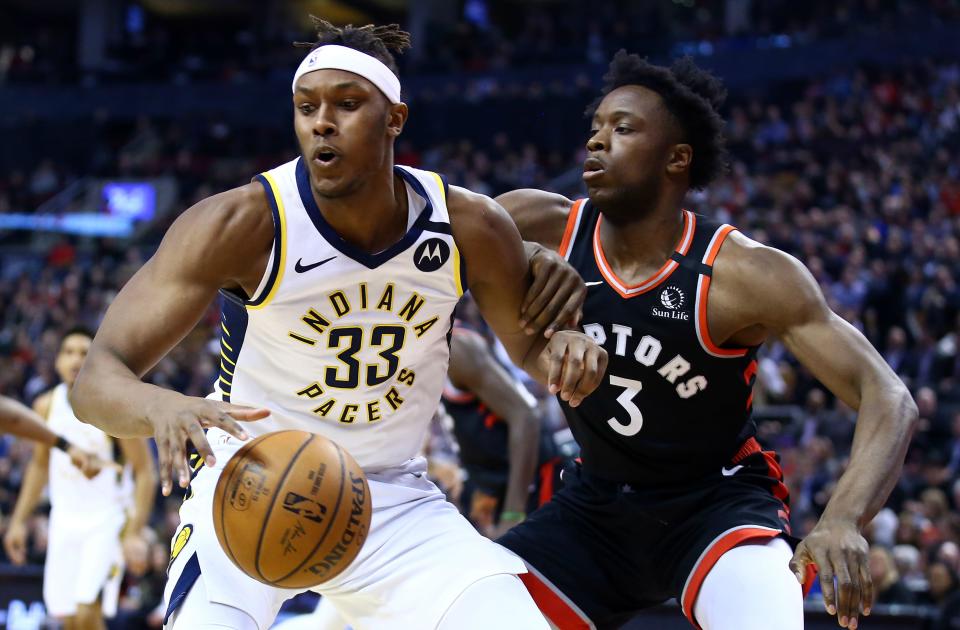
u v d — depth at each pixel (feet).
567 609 9.37
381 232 7.72
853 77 57.26
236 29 89.45
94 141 69.51
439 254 7.90
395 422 8.28
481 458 14.25
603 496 9.47
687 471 9.26
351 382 7.94
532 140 58.54
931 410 30.83
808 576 8.42
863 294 37.14
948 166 45.91
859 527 7.63
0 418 15.02
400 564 8.04
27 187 68.33
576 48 68.33
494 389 13.29
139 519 17.75
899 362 33.99
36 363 44.57
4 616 19.98
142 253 60.70
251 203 7.52
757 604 8.12
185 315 7.43
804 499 26.45
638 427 9.16
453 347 13.44
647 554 9.31
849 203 44.75
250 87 72.02
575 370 7.89
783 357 33.76
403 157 59.26
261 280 7.56
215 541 7.73
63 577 17.61
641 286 9.04
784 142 52.01
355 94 7.34
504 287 8.36
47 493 30.35
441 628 7.79
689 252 9.09
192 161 67.82
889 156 48.14
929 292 35.99
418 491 8.48
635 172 9.07
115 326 7.33
